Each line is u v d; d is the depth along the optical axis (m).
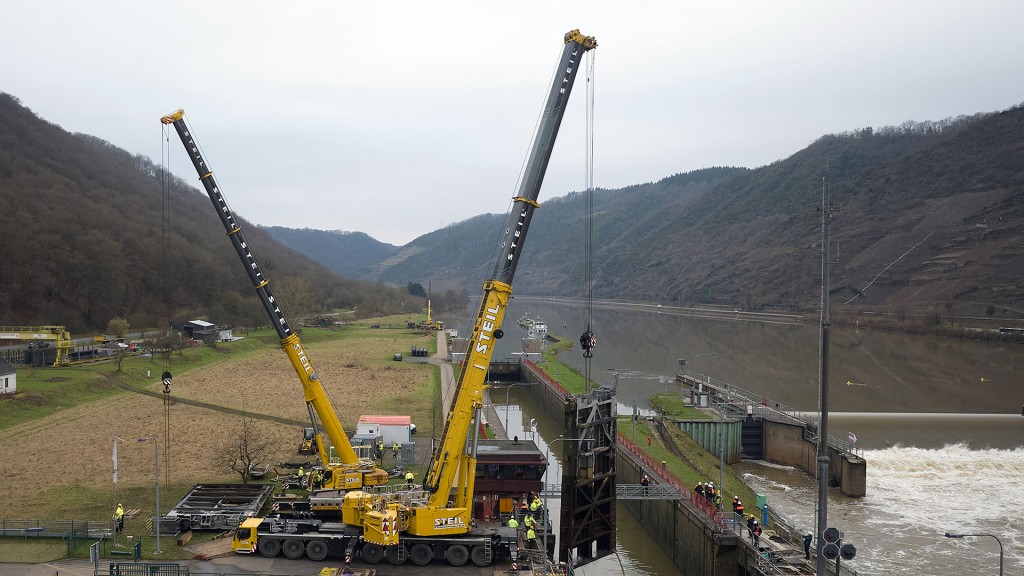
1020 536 86.88
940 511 95.69
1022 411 153.00
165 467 92.69
